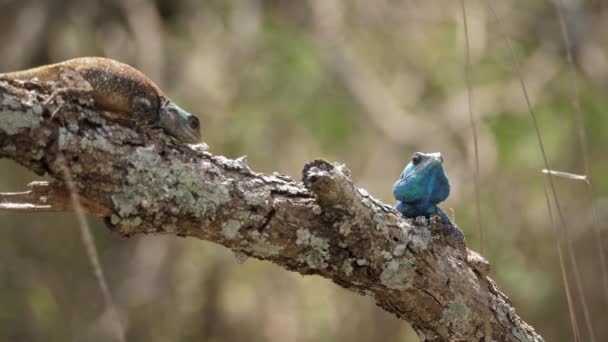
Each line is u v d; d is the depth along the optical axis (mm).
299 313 12391
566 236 4895
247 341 12586
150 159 3928
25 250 13898
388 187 11828
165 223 3990
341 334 12117
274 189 4156
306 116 12172
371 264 4289
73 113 3824
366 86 12414
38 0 13250
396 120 12367
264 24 12773
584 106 12117
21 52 12930
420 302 4441
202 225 4039
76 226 14148
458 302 4492
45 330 13445
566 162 12219
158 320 12984
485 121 12031
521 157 11781
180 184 3967
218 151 12023
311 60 12391
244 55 12289
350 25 13273
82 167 3809
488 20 12242
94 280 13781
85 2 13555
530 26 12906
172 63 12930
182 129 4258
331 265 4254
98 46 13516
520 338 4711
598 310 12109
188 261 12961
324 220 4176
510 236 11750
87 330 13227
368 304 12102
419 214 4809
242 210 4066
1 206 3883
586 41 12562
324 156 12500
